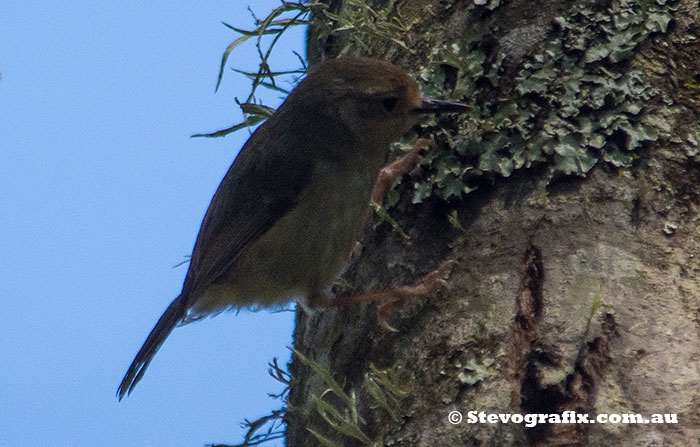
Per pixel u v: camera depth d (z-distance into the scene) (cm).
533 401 501
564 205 581
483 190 617
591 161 594
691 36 646
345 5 824
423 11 736
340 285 730
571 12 657
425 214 638
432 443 510
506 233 586
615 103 616
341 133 768
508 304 549
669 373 495
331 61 789
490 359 529
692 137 604
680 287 538
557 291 541
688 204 580
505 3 679
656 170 590
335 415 556
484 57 668
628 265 547
